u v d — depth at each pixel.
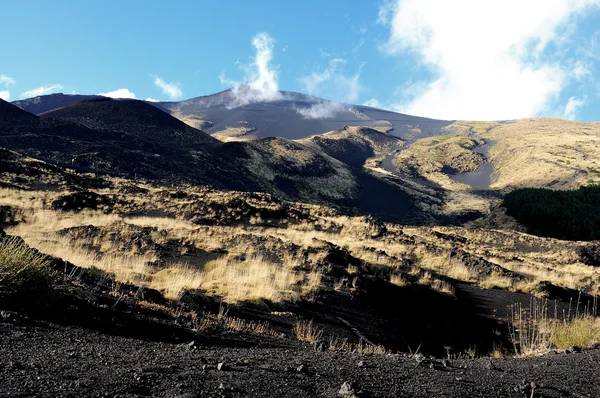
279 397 3.88
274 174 138.25
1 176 43.09
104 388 3.67
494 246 47.44
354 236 35.62
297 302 13.31
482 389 4.58
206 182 95.56
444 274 25.48
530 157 184.88
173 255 19.61
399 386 4.49
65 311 6.75
